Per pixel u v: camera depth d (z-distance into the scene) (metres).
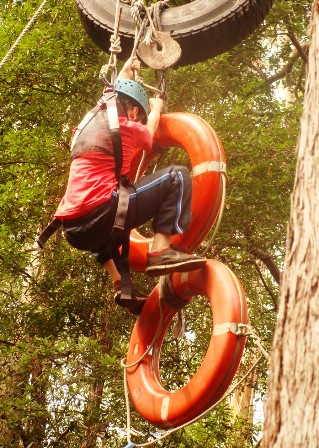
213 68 10.92
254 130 10.55
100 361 10.02
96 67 10.89
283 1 11.09
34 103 11.41
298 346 3.16
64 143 11.38
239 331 5.15
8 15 11.59
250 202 10.38
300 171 3.43
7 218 11.05
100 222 4.99
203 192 5.48
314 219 3.29
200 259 5.10
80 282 10.94
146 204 5.12
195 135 5.62
